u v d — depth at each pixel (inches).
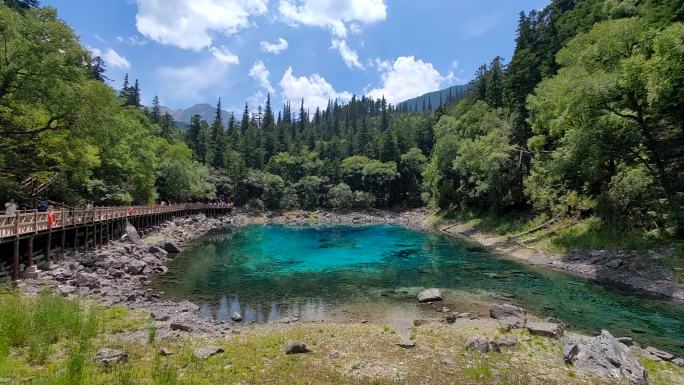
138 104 3996.1
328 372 422.0
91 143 1259.2
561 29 2290.8
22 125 1050.1
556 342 532.4
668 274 889.5
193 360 436.5
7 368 354.3
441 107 4628.4
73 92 933.2
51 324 470.0
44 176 1291.8
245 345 512.7
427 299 825.5
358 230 2503.7
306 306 804.6
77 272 854.5
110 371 378.9
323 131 6225.4
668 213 976.9
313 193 3924.7
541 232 1465.3
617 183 1165.1
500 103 2755.9
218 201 3700.8
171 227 2078.0
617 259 1027.9
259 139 4795.8
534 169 1691.7
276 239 2010.3
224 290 938.7
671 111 1043.9
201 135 4360.2
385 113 6343.5
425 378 414.3
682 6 1125.7
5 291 649.0
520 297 844.6
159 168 2810.0
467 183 2367.1
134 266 1048.2
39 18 925.2
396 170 4013.3
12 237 747.4
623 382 416.2
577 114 1097.4
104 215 1253.1
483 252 1489.9
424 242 1838.1
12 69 860.0
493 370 439.8
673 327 650.8
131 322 591.5
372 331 600.4
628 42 1086.4
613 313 726.5
